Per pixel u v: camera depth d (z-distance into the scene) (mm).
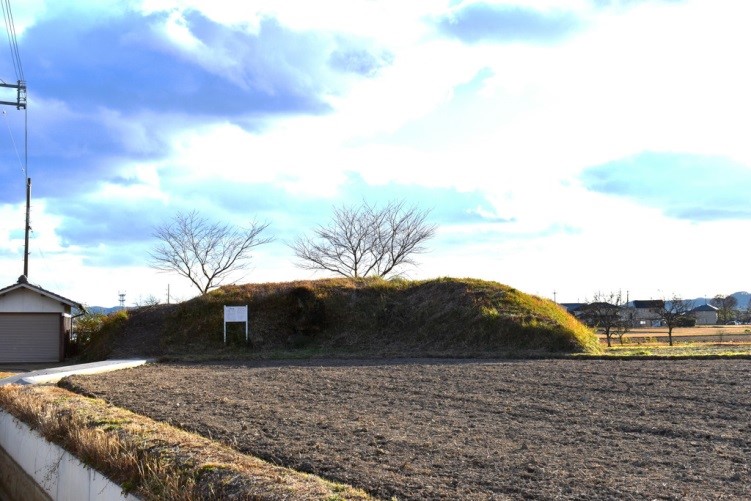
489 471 7285
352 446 8539
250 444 8664
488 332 25797
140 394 14086
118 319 31656
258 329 29109
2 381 18797
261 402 12750
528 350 24016
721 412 10852
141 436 8500
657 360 19750
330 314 29500
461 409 11680
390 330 28312
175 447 7742
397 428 9844
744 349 25062
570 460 7777
